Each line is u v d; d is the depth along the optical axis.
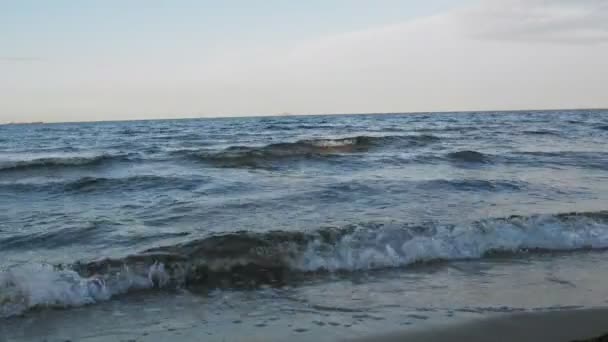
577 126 39.44
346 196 10.77
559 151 19.50
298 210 9.41
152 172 15.77
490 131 34.09
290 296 5.36
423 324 4.58
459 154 17.69
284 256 6.36
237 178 13.90
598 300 5.15
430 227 7.27
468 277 5.93
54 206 10.67
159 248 6.43
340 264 6.32
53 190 12.70
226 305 5.13
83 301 5.22
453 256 6.72
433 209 9.34
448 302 5.12
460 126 43.50
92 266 5.77
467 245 6.96
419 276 5.98
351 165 16.36
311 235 6.78
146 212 9.64
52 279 5.44
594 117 65.38
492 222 7.54
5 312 4.91
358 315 4.81
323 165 16.50
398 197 10.61
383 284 5.71
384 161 17.05
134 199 11.24
